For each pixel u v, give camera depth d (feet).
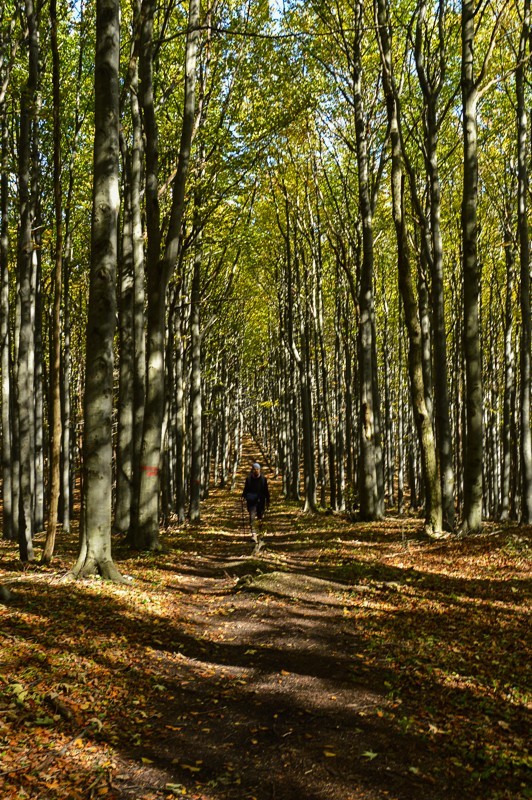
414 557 38.34
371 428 62.75
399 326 93.50
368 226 60.95
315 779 12.73
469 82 40.98
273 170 82.23
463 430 71.82
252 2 55.06
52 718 14.47
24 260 39.70
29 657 17.78
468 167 40.98
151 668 18.65
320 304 91.97
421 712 16.17
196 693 17.22
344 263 69.00
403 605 27.20
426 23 50.37
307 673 19.06
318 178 78.95
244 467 195.93
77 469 117.91
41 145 54.90
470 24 40.93
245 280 109.81
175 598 28.32
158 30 51.37
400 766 13.35
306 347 84.53
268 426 203.62
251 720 15.56
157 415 41.81
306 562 39.32
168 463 70.49
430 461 45.91
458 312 79.05
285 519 74.43
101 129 27.84
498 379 97.81
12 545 46.26
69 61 53.47
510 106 64.18
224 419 145.59
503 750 14.19
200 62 52.39
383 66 45.32
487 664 19.75
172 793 12.00
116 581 28.99
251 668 19.53
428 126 49.65
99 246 28.07
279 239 97.66
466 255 41.27
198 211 55.42
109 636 20.79
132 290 53.36
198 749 13.93
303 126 72.43
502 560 34.06
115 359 91.91
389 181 73.00
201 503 109.91
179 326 68.54
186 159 40.24
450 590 29.37
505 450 71.41
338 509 90.58
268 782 12.57
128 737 14.24
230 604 27.94
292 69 61.11
